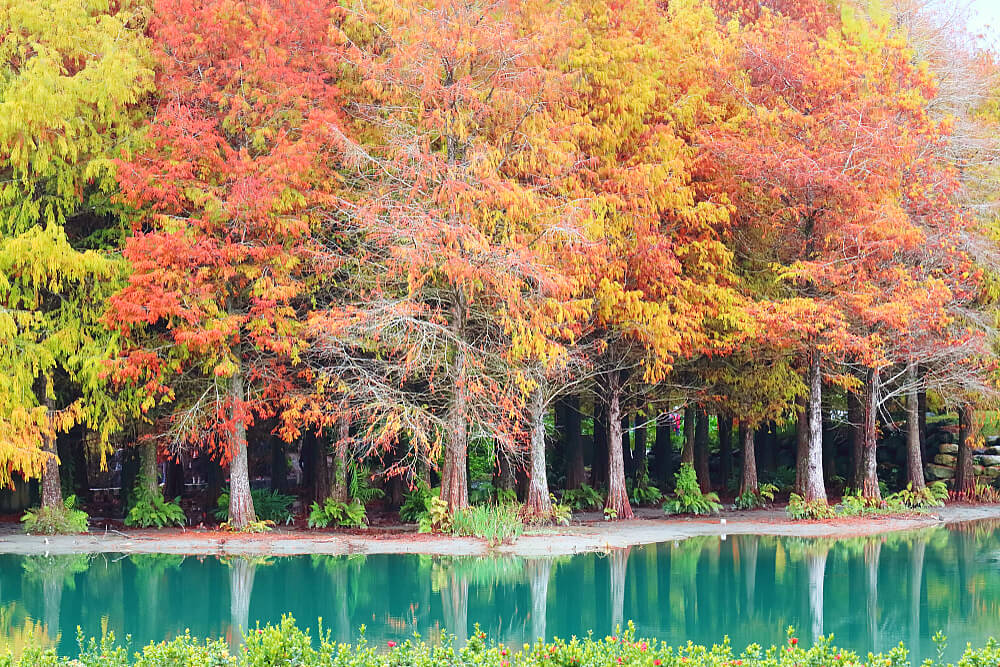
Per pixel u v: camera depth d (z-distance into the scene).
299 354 28.12
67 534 26.44
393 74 26.50
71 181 25.66
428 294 26.98
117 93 25.17
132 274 25.48
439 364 26.11
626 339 30.94
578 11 29.23
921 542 26.44
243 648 11.05
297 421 29.38
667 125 29.19
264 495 31.20
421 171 25.36
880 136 29.42
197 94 25.94
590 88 28.97
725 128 30.50
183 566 22.06
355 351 27.72
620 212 28.27
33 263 24.48
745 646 14.27
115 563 22.48
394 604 17.66
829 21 38.19
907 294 29.64
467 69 26.52
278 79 26.09
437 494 28.58
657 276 28.72
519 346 25.53
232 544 24.77
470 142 26.45
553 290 24.95
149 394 25.75
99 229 27.70
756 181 30.42
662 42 30.62
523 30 28.17
